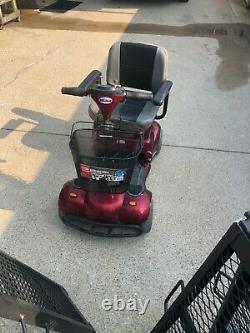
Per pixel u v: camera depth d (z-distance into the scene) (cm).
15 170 343
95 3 782
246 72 532
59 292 223
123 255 270
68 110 430
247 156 373
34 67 519
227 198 323
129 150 246
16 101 443
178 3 799
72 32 636
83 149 245
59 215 283
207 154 373
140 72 331
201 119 427
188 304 179
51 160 357
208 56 573
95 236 281
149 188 329
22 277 195
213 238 286
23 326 166
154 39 623
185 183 337
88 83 269
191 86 491
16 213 300
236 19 721
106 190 258
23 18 688
